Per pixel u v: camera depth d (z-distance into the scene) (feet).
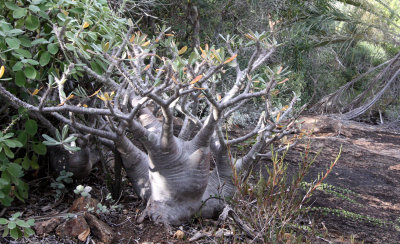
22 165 9.59
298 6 27.17
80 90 10.00
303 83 26.99
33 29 8.83
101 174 11.80
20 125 10.19
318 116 28.68
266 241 8.38
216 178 10.02
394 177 16.69
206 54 8.08
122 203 10.43
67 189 10.82
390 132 28.27
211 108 9.01
